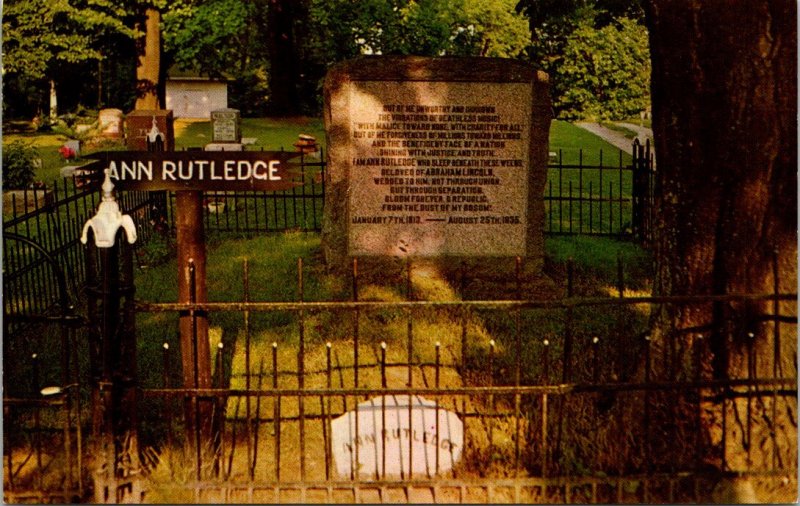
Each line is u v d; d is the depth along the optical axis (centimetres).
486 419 577
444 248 948
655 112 541
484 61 930
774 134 497
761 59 491
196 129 3319
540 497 479
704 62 502
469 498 479
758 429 500
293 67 3272
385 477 506
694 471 466
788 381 464
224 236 1205
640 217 1170
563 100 2325
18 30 2441
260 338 738
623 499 478
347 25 2638
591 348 681
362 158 938
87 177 515
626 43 2248
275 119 3181
